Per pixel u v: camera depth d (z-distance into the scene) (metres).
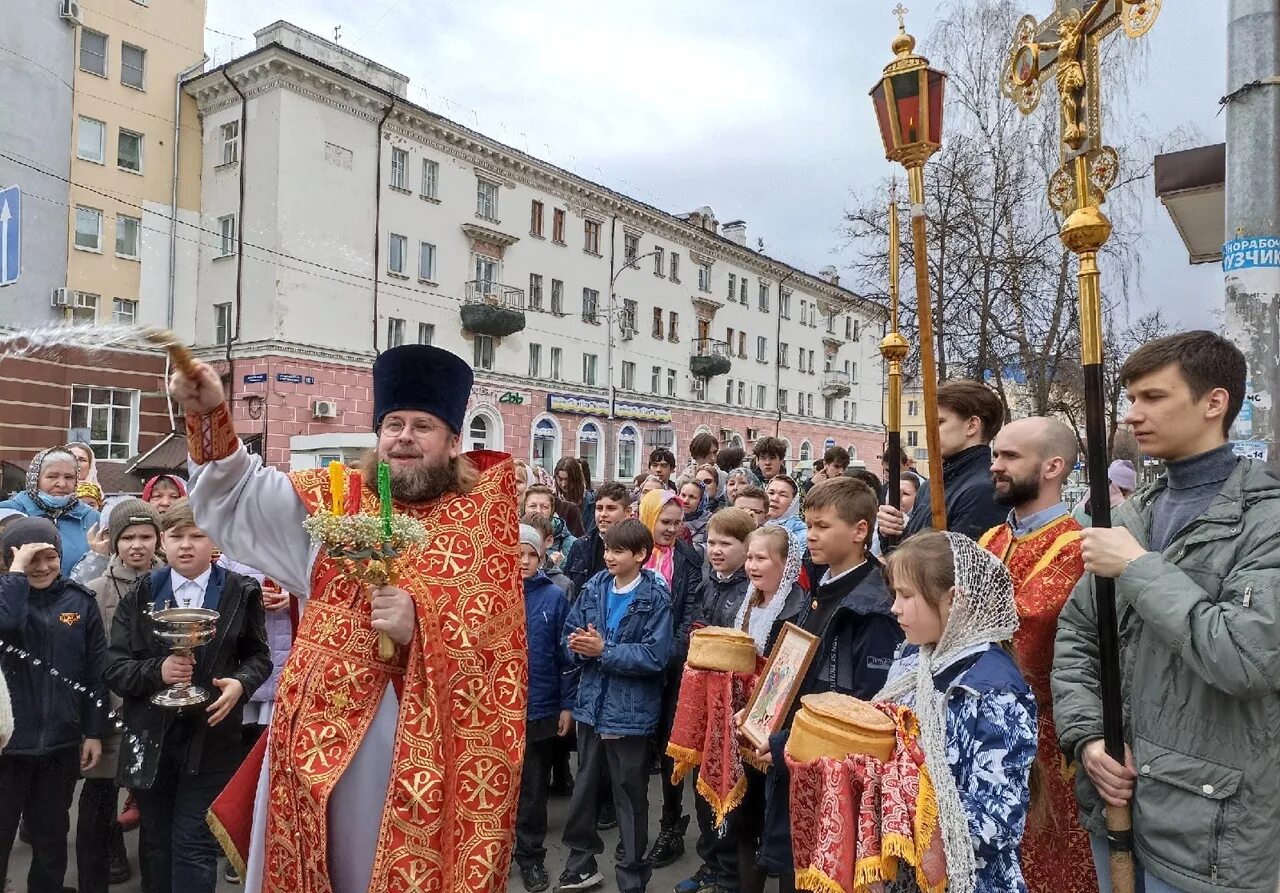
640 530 4.08
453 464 2.30
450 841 1.95
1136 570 1.95
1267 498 1.95
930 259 15.31
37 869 3.49
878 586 2.81
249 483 2.18
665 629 3.86
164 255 19.30
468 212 25.14
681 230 33.91
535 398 27.44
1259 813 1.86
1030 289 14.60
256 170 19.83
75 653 3.48
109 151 17.81
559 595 4.35
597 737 3.92
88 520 5.36
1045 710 2.50
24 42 14.87
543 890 3.96
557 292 28.50
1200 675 1.85
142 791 3.30
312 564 2.19
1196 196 4.05
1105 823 2.13
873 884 1.92
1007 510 3.22
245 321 20.02
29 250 14.86
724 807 3.15
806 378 42.78
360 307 21.86
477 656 2.09
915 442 48.22
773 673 2.90
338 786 2.03
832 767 2.07
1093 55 2.25
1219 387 2.06
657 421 32.78
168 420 14.34
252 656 3.42
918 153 2.94
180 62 19.67
